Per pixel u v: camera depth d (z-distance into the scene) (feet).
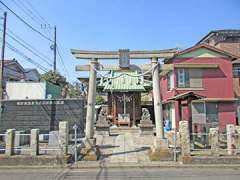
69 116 52.70
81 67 39.93
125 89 81.30
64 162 34.24
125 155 39.96
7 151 34.96
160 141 37.22
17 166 33.42
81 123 52.39
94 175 28.99
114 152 42.32
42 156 34.53
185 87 70.74
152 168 32.91
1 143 46.55
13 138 35.68
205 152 38.32
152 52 39.32
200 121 68.69
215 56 72.49
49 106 53.26
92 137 38.42
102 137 60.95
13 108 53.31
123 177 27.89
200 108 69.87
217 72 72.08
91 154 37.06
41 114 53.06
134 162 35.50
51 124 52.54
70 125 52.31
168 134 45.16
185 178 27.20
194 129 52.42
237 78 77.36
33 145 35.19
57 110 53.06
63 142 35.45
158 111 38.40
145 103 97.09
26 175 29.25
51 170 32.01
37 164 34.14
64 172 30.73
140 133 62.23
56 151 38.11
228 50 88.79
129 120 80.53
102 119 65.62
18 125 52.70
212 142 35.12
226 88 71.46
